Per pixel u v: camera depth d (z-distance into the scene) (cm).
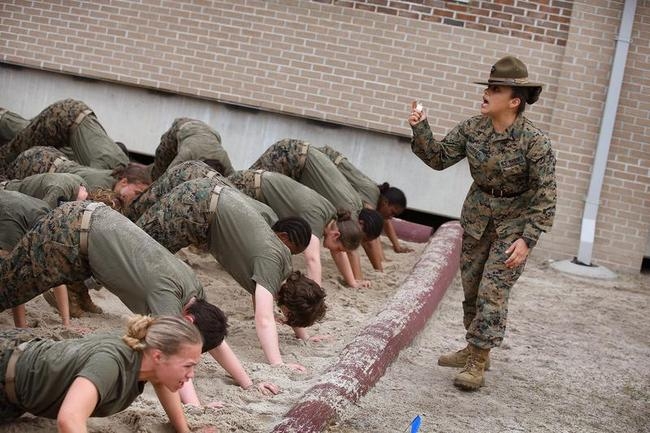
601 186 1302
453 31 1320
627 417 702
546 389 739
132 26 1392
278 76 1359
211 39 1373
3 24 1427
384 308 794
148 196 766
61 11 1410
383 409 618
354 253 991
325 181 962
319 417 546
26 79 1435
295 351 721
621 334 966
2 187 771
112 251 567
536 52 1310
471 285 710
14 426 481
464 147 688
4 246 661
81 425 420
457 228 1208
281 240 731
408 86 1333
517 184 671
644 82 1298
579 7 1295
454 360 745
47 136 1020
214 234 678
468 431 613
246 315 816
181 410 501
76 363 446
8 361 459
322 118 1349
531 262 1301
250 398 583
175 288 562
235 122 1384
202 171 766
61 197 754
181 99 1395
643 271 1347
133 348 447
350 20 1339
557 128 1311
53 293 712
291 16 1352
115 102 1415
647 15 1292
